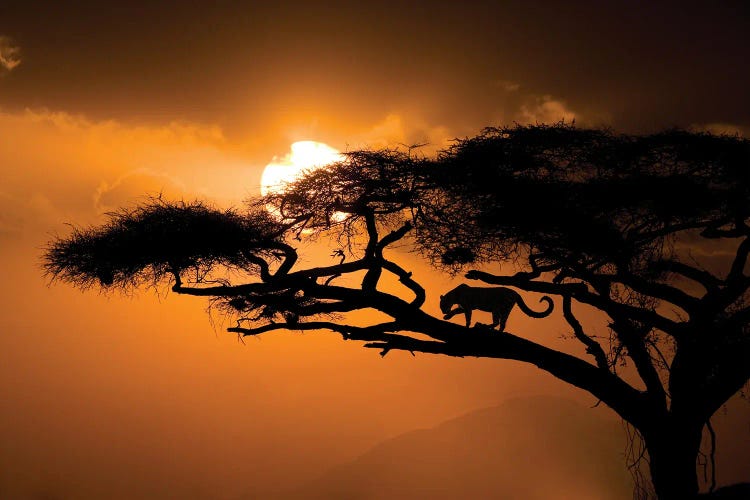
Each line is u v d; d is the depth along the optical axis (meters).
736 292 24.05
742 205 23.80
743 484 17.69
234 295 24.14
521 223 22.89
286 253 24.19
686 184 23.16
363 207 23.61
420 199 23.73
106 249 23.06
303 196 23.75
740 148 23.75
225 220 23.75
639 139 24.38
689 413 24.03
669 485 23.78
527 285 24.53
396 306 24.30
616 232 23.69
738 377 23.81
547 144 23.94
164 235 23.11
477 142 24.28
